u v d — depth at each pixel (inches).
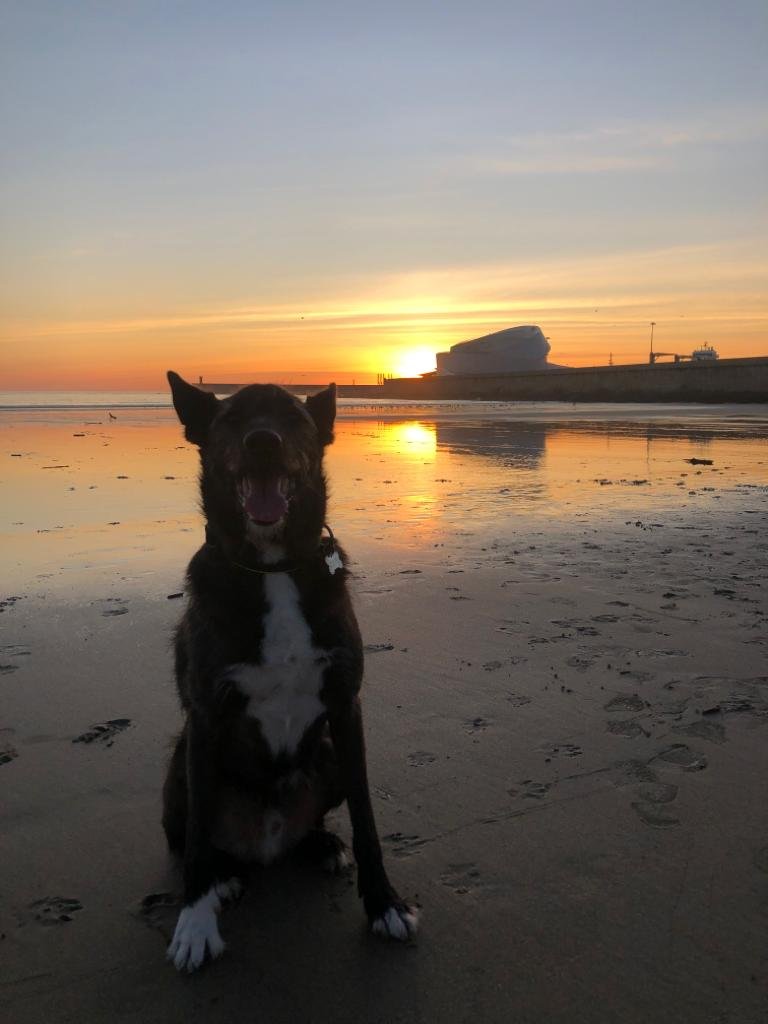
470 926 36.2
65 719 55.9
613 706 57.9
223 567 40.0
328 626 39.6
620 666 65.3
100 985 33.1
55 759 50.6
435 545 109.7
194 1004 32.2
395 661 66.7
